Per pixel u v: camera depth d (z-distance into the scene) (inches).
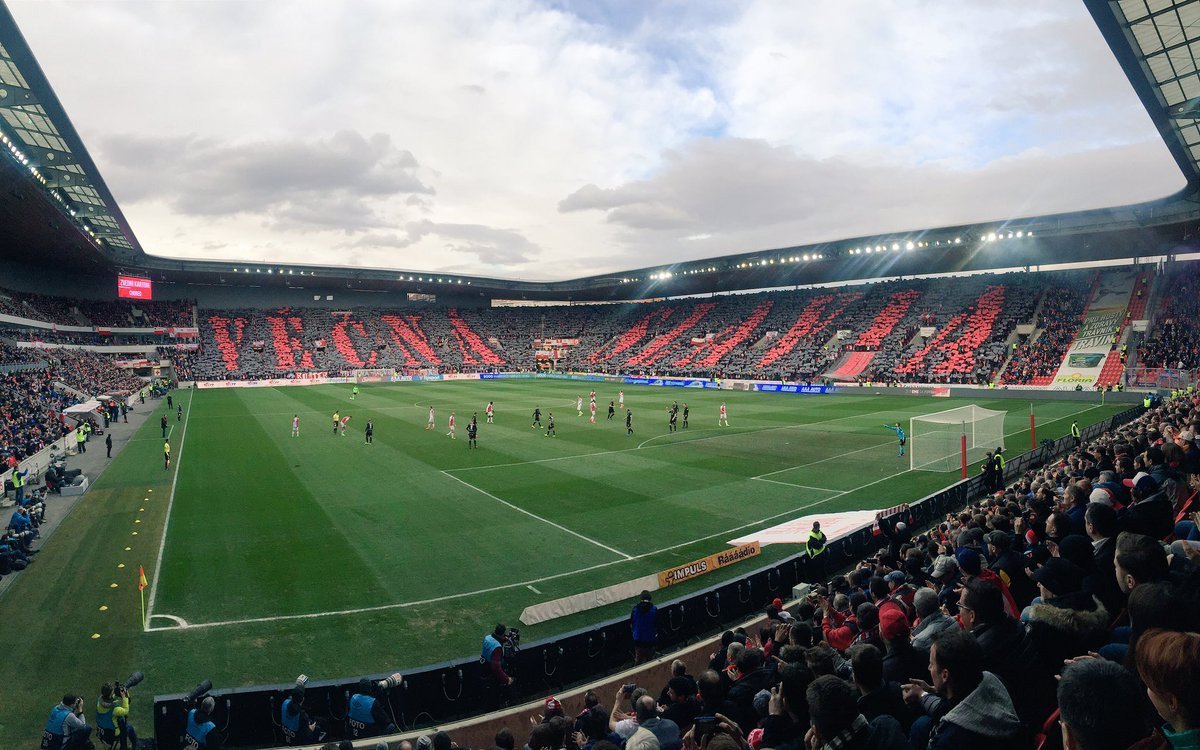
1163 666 99.0
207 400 2743.6
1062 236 2596.0
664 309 4758.9
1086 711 106.8
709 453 1465.3
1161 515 269.6
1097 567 260.4
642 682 453.1
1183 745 96.1
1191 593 171.8
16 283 3233.3
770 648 359.9
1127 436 751.1
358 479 1218.6
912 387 2635.3
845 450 1487.5
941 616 266.7
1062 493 530.9
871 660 190.4
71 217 2345.0
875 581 394.3
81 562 781.9
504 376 4185.5
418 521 947.3
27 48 1228.5
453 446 1568.7
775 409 2272.4
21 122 1609.3
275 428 1879.9
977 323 3029.0
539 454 1462.8
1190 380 2111.2
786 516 965.8
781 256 3479.3
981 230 2716.5
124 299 3900.1
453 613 642.2
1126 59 1172.5
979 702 152.3
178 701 403.2
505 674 462.3
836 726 153.5
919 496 1067.9
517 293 4992.6
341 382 3767.2
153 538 872.9
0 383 1782.7
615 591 669.9
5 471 1128.2
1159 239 2635.3
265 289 4591.5
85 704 481.1
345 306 4869.6
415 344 4581.7
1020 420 1850.4
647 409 2322.8
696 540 858.8
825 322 3649.1
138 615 633.0
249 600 670.5
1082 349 2554.1
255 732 417.7
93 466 1363.2
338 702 421.1
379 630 605.0
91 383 2549.2
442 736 282.5
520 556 802.8
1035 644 190.7
